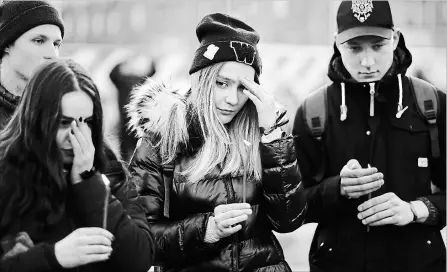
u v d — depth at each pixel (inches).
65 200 140.5
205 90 160.7
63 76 137.9
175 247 156.4
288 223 161.6
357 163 178.4
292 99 255.9
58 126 136.9
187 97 166.6
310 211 187.0
